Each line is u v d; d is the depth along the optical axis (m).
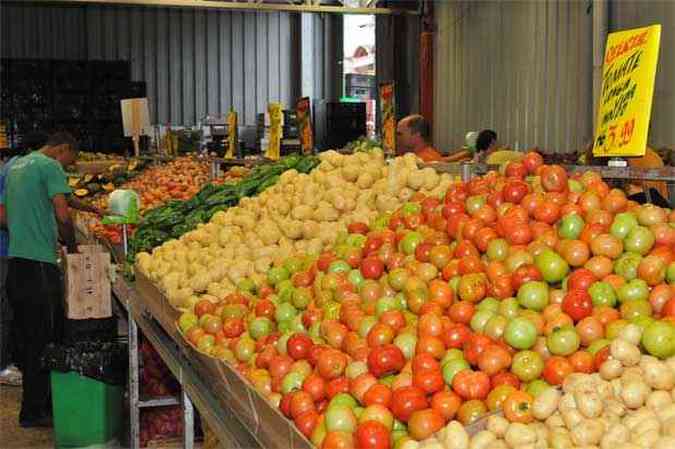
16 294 5.51
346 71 14.61
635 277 2.28
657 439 1.59
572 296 2.17
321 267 3.01
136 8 14.39
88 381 4.80
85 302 5.29
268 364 2.47
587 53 7.21
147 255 4.20
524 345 2.09
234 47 14.75
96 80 13.41
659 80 6.17
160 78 14.55
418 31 12.23
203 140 11.75
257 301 3.00
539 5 8.15
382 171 4.01
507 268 2.47
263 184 4.80
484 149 7.45
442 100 11.12
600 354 1.95
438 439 1.80
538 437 1.75
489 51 9.49
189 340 2.94
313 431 2.02
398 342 2.27
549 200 2.68
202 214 4.72
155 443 4.64
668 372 1.77
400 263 2.80
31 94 13.15
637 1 6.33
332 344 2.44
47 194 5.59
